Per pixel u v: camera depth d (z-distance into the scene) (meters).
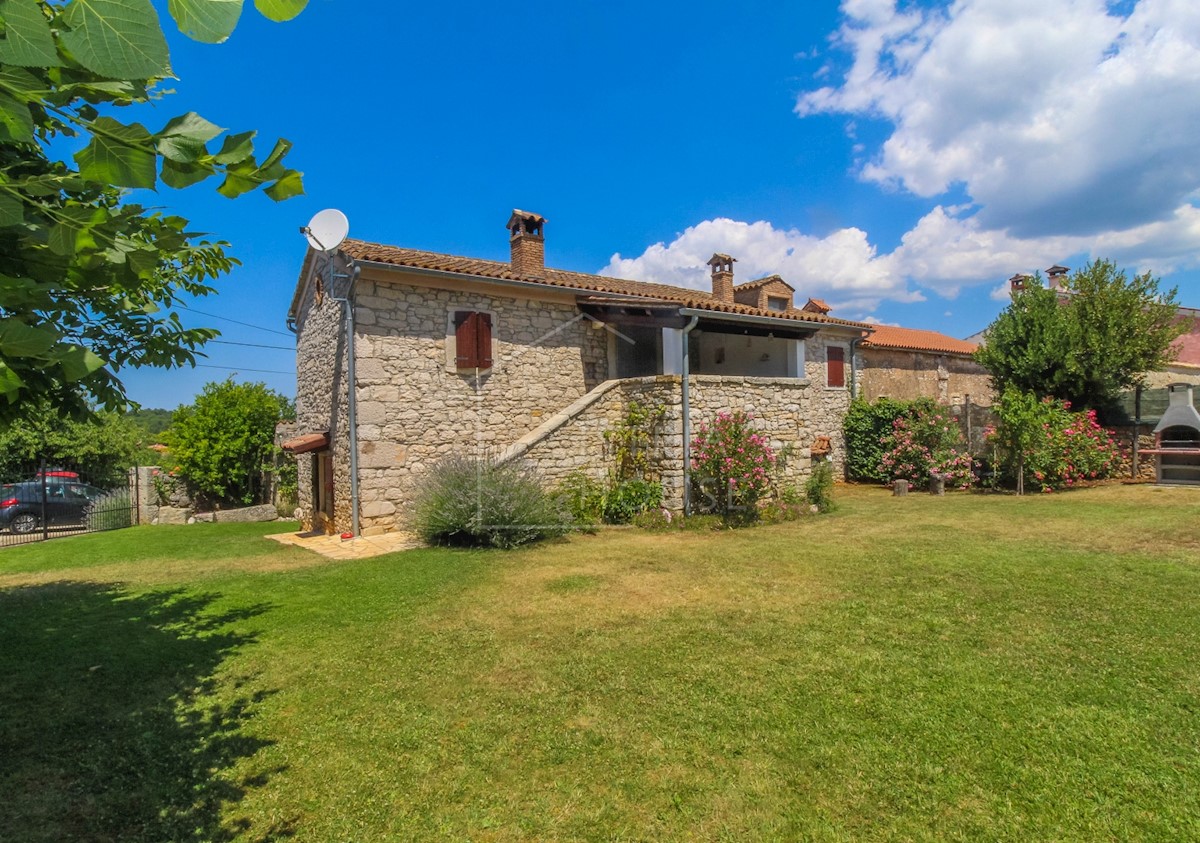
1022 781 2.90
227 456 16.11
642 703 3.78
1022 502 12.37
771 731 3.41
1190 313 23.52
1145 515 10.14
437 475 9.37
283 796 2.95
